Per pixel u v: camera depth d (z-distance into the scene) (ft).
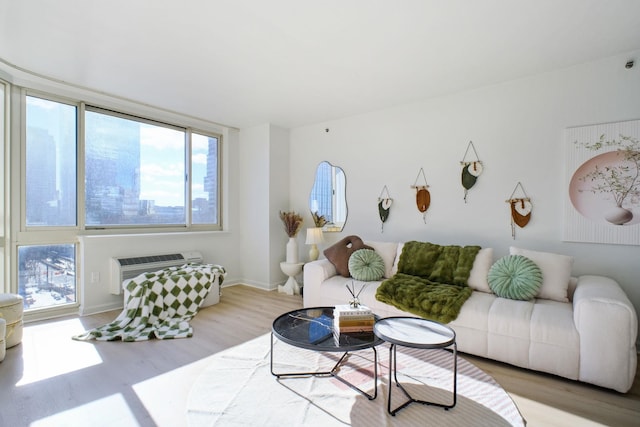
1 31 7.72
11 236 10.05
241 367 7.43
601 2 6.62
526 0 6.57
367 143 13.76
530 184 10.13
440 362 7.77
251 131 16.33
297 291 14.74
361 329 6.66
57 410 5.86
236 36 7.96
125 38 8.06
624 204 8.71
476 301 8.36
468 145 11.27
